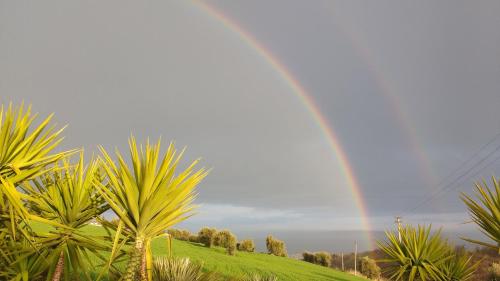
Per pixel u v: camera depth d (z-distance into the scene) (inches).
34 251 252.1
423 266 447.5
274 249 2332.7
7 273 251.9
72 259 262.2
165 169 247.8
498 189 276.7
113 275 289.3
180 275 371.9
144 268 247.6
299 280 1212.5
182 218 259.9
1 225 247.4
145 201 243.0
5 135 241.8
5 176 238.1
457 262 441.7
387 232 474.3
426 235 454.0
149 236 253.9
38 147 259.0
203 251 1525.6
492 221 271.6
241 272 1143.0
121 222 243.4
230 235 1708.9
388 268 470.0
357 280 1608.0
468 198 285.3
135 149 264.2
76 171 275.9
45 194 273.9
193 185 257.1
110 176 247.9
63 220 269.0
